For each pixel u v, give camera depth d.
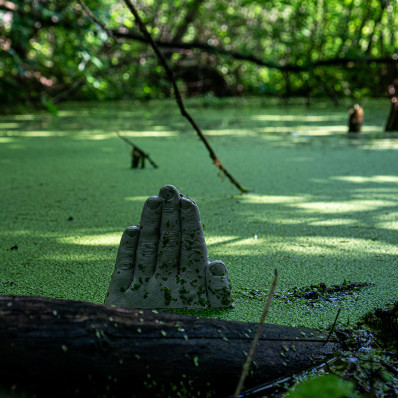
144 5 11.66
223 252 2.80
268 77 12.62
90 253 2.80
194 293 2.07
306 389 1.06
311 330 1.85
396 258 2.68
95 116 10.01
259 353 1.63
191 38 13.19
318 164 5.23
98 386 1.44
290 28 11.45
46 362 1.39
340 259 2.68
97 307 1.54
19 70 7.43
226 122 8.98
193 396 1.52
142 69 10.56
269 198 3.97
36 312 1.45
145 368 1.48
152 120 9.36
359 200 3.88
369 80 12.09
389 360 1.73
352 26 11.03
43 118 9.68
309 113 10.29
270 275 2.48
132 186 4.39
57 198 3.99
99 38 7.51
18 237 3.08
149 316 1.59
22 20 6.80
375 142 6.57
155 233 2.03
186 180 4.60
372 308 2.11
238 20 12.13
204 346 1.57
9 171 5.03
